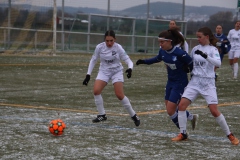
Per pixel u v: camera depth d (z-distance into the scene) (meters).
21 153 14.96
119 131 19.05
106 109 24.88
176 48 17.47
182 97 17.38
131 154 15.18
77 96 29.59
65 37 84.88
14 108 24.34
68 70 47.75
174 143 17.03
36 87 33.53
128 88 34.66
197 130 19.77
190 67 17.41
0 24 77.62
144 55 87.12
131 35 91.62
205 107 26.52
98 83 20.72
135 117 20.23
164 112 24.45
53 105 25.80
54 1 71.88
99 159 14.46
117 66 20.88
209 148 16.36
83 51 86.75
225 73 50.12
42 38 78.19
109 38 20.30
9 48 77.00
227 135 17.17
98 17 88.50
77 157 14.64
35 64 53.94
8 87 33.09
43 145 16.11
